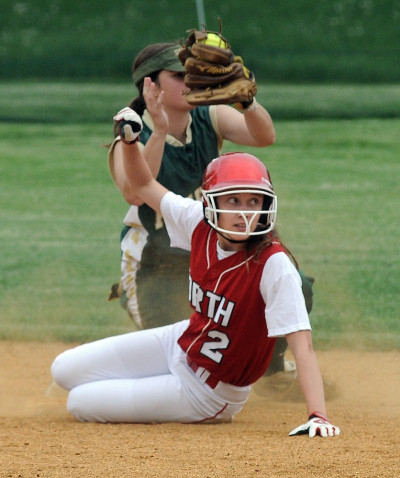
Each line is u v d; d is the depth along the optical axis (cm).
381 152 6209
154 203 1461
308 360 1259
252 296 1302
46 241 3647
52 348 2375
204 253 1351
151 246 1738
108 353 1511
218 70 1462
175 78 1680
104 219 4166
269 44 11212
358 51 11038
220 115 1755
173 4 12481
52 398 1864
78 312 2648
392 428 1395
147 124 1734
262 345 1359
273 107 8369
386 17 12006
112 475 1058
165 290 1753
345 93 9175
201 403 1449
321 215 4112
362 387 1930
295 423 1497
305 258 3222
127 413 1464
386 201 4497
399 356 2238
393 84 9819
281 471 1052
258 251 1287
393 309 2588
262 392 1800
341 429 1379
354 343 2333
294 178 5244
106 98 9100
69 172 5612
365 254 3294
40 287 2931
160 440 1292
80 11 12381
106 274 3106
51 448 1234
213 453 1171
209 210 1301
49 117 8000
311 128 7206
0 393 1917
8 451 1215
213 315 1354
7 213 4328
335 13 12138
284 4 12388
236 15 12081
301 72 10325
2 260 3303
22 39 11600
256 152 6216
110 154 1658
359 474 1030
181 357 1466
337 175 5350
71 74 10550
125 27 11819
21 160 6038
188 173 1725
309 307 1681
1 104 8669
